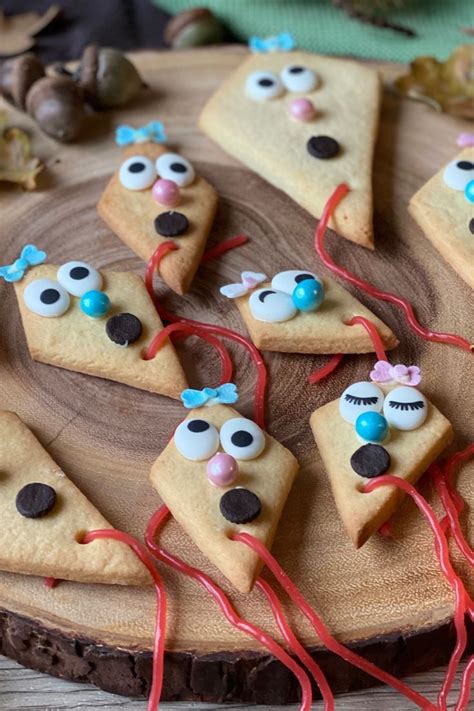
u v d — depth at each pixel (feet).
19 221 1.84
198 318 1.71
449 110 1.98
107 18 2.43
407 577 1.49
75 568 1.46
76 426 1.61
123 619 1.47
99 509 1.54
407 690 1.46
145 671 1.47
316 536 1.52
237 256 1.79
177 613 1.47
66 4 2.45
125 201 1.80
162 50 2.11
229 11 2.41
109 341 1.63
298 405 1.63
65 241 1.81
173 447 1.54
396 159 1.92
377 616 1.47
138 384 1.63
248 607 1.47
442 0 2.37
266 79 1.93
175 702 1.54
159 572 1.50
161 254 1.73
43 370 1.66
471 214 1.79
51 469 1.53
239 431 1.53
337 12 2.39
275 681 1.48
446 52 2.31
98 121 1.98
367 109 1.92
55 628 1.46
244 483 1.50
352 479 1.52
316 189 1.81
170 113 1.99
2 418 1.58
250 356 1.68
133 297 1.68
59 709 1.54
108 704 1.54
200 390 1.64
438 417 1.56
